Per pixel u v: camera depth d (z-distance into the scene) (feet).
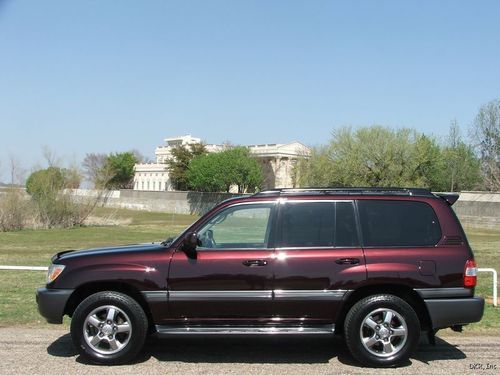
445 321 19.70
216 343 23.41
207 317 19.94
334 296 19.74
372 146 157.58
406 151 157.07
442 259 19.94
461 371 19.34
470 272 19.99
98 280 20.12
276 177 315.37
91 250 21.76
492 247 86.33
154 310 19.95
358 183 159.84
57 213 129.29
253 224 20.97
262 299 19.76
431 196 21.03
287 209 20.83
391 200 20.88
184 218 194.08
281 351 22.13
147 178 423.23
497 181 176.65
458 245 20.25
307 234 20.48
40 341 23.53
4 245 88.84
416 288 19.74
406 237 20.38
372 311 19.77
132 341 19.94
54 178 129.90
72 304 21.09
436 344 23.53
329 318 19.80
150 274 19.99
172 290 19.93
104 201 140.56
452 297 19.76
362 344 19.72
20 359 20.65
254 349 22.45
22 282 41.45
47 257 65.77
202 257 20.12
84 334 20.03
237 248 20.35
